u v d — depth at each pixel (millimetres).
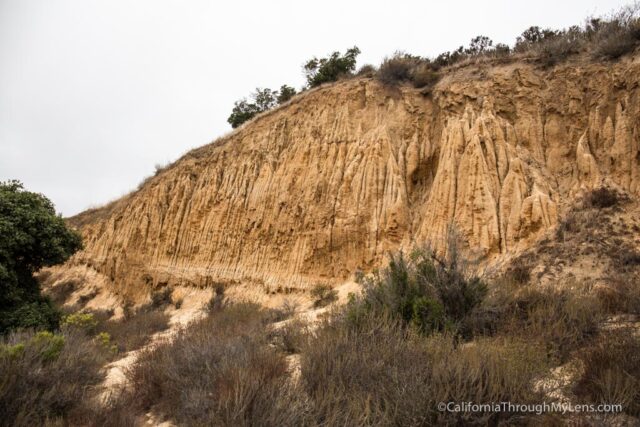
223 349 8508
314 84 29328
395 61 21281
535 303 8688
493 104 16750
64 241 17094
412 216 16828
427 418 5059
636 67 13898
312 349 7207
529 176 14367
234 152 25922
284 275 18828
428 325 8039
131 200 33750
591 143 14375
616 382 5184
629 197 12492
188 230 25281
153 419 7246
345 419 5039
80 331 13914
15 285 15297
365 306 9117
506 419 5062
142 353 11398
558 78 16094
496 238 13430
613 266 10641
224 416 5605
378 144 18203
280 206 20547
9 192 16531
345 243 17344
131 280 27219
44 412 6797
